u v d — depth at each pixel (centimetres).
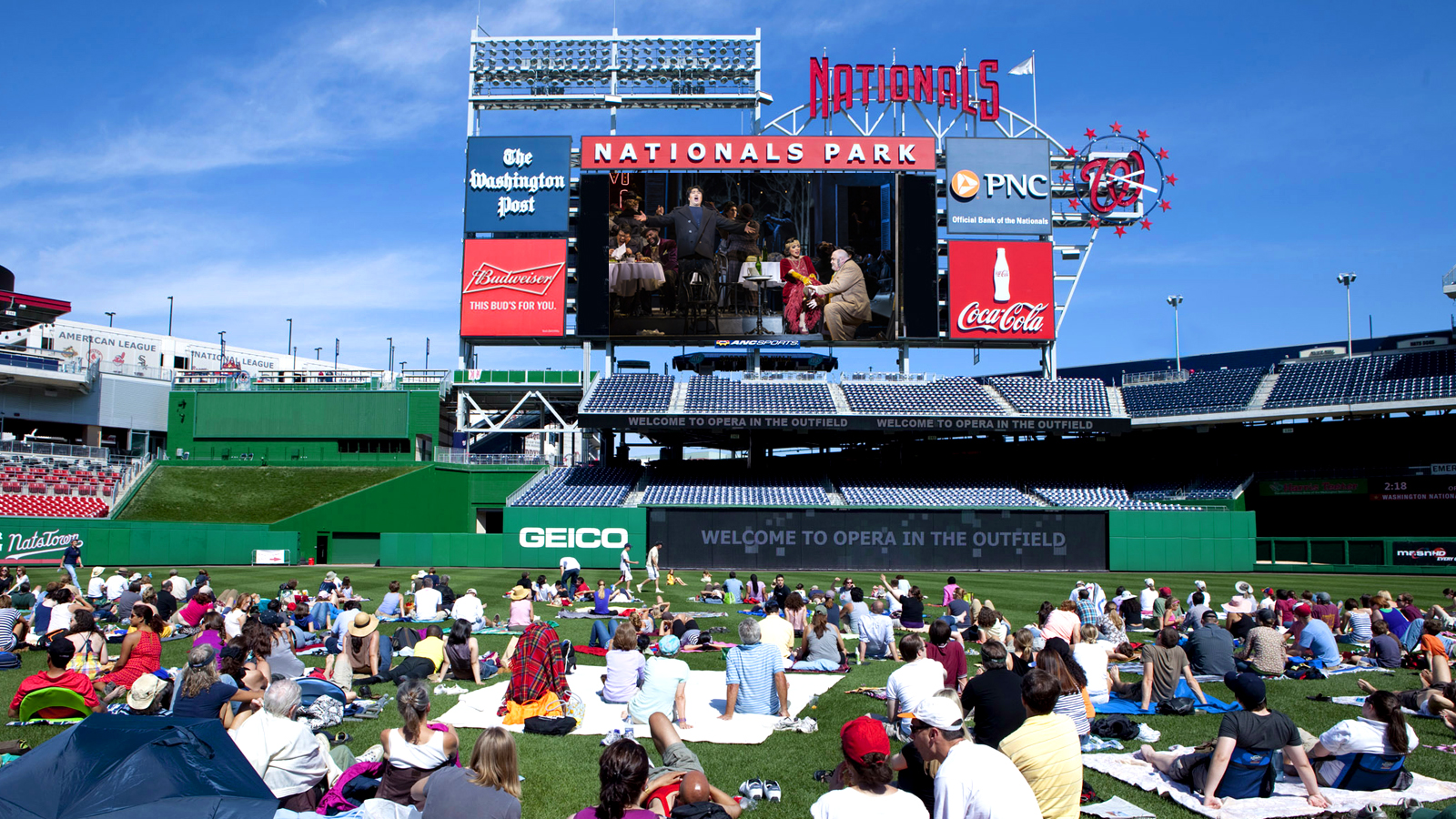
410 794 785
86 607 1797
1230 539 4566
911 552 4559
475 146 5162
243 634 1200
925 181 5100
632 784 605
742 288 5062
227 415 5569
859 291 5062
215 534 4484
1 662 1468
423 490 5006
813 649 1548
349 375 5669
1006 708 847
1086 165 5325
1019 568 4556
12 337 7000
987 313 5103
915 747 773
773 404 5106
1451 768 980
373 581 3462
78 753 596
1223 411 5019
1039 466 5806
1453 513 4781
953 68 5291
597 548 4534
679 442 5944
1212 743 916
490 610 2517
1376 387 4784
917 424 4878
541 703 1159
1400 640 1777
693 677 1498
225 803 583
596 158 5088
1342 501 5206
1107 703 1281
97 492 5022
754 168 5091
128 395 6181
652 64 5391
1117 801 859
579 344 5253
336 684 1184
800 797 888
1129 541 4556
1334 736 882
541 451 5453
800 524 4578
